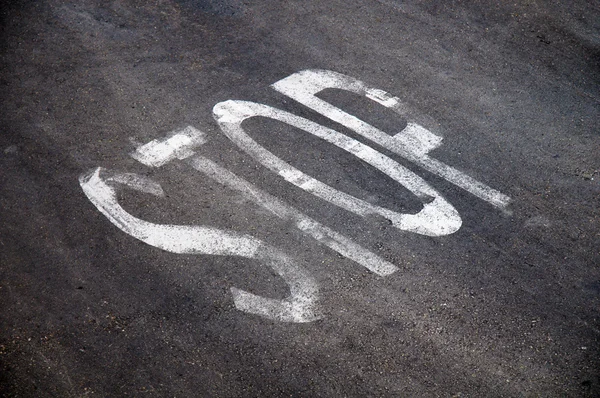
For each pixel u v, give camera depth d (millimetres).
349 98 7426
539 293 5617
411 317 5434
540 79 7688
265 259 5832
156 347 5234
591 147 6898
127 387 5000
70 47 7984
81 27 8266
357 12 8570
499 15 8531
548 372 5117
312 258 5844
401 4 8695
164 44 8055
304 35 8234
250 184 6461
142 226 6062
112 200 6270
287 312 5457
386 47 8086
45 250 5875
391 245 5953
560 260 5867
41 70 7660
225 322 5395
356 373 5090
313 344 5262
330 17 8500
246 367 5121
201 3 8672
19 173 6500
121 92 7410
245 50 8008
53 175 6484
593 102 7414
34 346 5234
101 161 6641
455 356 5195
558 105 7367
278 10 8586
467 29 8336
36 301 5520
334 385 5023
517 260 5859
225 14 8516
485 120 7176
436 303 5531
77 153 6707
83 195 6312
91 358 5168
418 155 6789
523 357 5199
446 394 4984
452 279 5703
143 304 5504
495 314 5465
